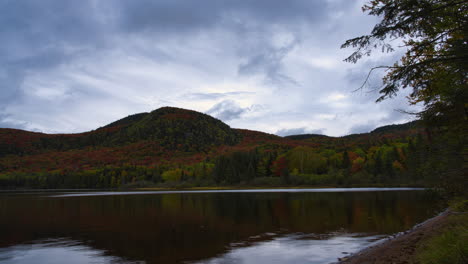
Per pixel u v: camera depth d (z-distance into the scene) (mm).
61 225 23531
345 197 46312
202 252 14578
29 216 29266
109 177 133750
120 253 14664
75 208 36938
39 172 165125
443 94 7094
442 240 8594
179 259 13453
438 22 6113
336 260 12336
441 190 8672
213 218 26188
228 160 113500
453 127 7820
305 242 16109
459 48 5945
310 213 27984
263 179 100375
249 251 14539
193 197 55719
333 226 20781
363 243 15336
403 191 60344
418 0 5750
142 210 33500
